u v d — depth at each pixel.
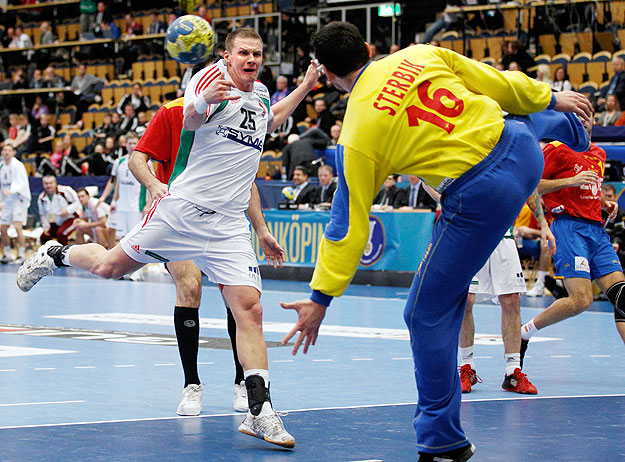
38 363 8.54
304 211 18.36
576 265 7.99
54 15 33.91
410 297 4.66
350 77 4.59
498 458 5.05
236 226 5.97
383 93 4.43
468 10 23.98
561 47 23.09
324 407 6.61
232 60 5.81
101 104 30.47
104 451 5.14
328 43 4.53
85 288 17.25
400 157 4.45
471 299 7.54
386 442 5.46
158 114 6.08
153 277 20.27
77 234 21.78
